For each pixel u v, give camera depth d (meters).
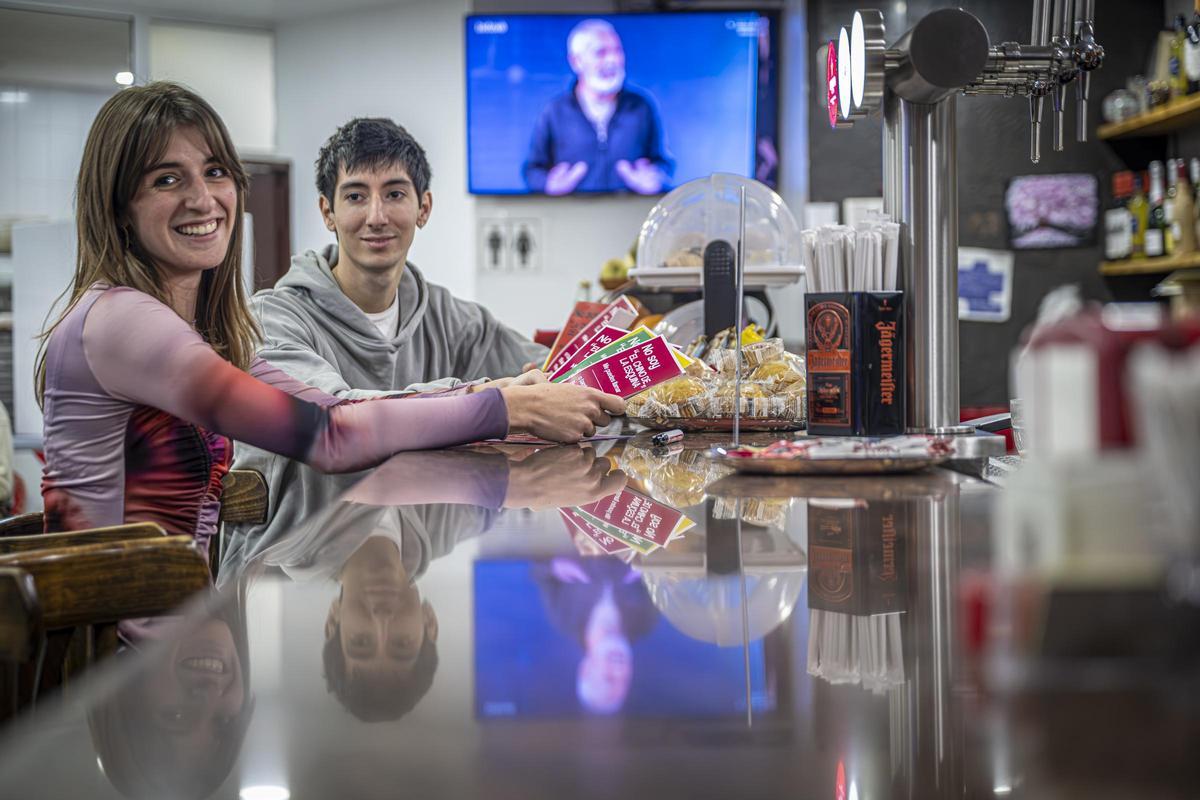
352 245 2.45
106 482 1.58
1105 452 0.37
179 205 1.68
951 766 0.32
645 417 1.74
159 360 1.52
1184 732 0.33
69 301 1.68
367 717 0.39
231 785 0.32
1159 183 4.33
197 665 0.47
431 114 6.41
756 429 1.75
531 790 0.31
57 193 6.47
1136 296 4.93
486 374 2.75
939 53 1.21
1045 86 1.36
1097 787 0.30
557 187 5.78
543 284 5.94
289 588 0.64
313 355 2.10
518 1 6.05
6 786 0.33
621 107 5.73
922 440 1.20
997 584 0.38
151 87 1.71
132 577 0.96
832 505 0.90
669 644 0.49
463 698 0.41
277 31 6.66
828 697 0.40
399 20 6.44
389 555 0.74
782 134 5.74
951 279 1.31
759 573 0.64
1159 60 4.44
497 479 1.17
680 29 5.70
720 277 2.09
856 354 1.27
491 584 0.64
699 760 0.34
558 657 0.47
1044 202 4.95
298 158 6.66
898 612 0.53
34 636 0.85
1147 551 0.36
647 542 0.76
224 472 1.77
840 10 5.05
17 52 6.34
